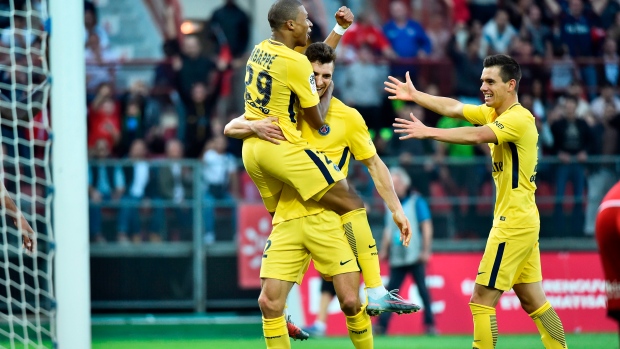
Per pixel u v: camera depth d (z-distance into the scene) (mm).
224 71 48156
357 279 20078
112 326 39031
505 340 37125
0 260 36031
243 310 41500
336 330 39000
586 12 51344
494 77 21328
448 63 48781
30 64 21812
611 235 19000
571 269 41031
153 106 46625
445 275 40406
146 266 40406
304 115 20000
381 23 52719
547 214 42000
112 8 52375
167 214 40625
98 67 49344
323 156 19641
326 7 52438
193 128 46500
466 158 41500
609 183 42188
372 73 46938
